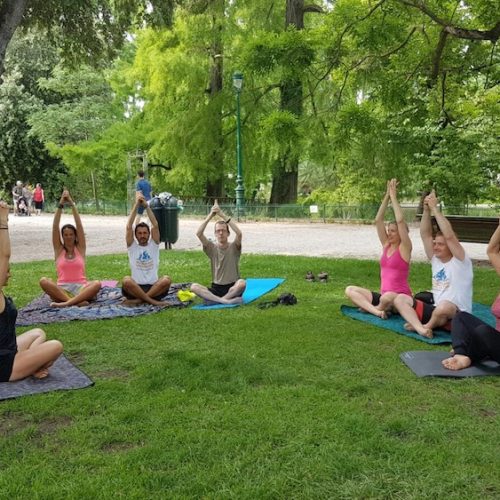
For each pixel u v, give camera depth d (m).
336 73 14.16
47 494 3.15
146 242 8.41
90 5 18.08
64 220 29.33
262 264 11.98
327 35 12.61
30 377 4.98
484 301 8.45
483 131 12.37
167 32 29.08
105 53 19.97
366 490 3.17
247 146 30.12
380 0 12.68
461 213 21.28
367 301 7.44
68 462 3.52
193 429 3.92
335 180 35.81
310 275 10.20
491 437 3.78
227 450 3.61
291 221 27.44
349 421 4.00
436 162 12.16
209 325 6.91
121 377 5.09
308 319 7.14
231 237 19.34
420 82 12.98
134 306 8.06
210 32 28.06
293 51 11.93
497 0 11.91
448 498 3.09
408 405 4.36
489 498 3.09
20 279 10.52
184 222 26.84
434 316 6.36
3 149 42.25
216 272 8.49
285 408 4.27
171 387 4.75
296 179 31.44
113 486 3.22
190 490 3.19
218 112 29.77
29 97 42.25
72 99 42.91
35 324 7.02
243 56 12.44
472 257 13.48
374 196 26.95
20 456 3.62
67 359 5.55
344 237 19.05
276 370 5.13
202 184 37.38
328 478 3.29
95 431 3.95
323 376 5.02
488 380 4.86
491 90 13.96
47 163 43.75
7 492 3.17
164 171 37.84
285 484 3.23
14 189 35.56
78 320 7.20
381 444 3.65
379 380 4.92
